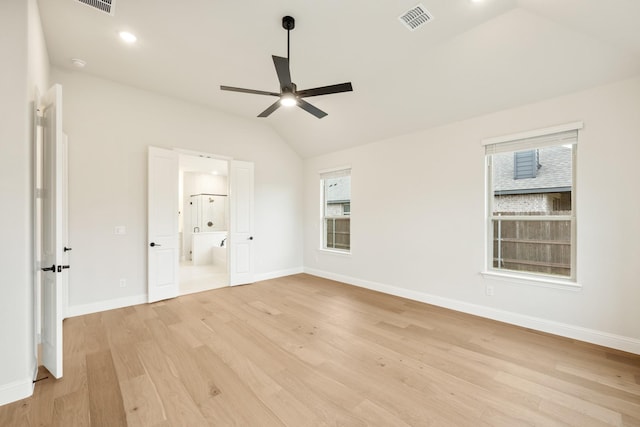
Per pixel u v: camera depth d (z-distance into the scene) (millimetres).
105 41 2896
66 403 1881
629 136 2533
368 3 2303
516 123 3158
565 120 2840
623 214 2570
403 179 4277
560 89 2812
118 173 3805
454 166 3699
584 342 2752
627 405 1858
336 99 4129
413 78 3377
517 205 3340
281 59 2229
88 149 3584
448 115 3631
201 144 4598
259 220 5391
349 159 5117
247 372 2260
